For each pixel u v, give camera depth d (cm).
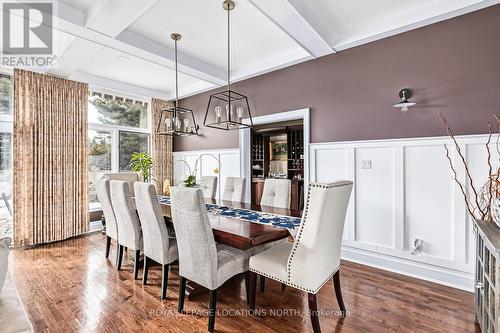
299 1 254
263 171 614
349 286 264
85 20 269
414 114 288
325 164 356
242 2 262
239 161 470
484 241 172
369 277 285
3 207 391
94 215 480
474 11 255
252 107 445
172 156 596
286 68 399
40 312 216
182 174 578
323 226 179
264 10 248
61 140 419
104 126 495
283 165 614
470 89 257
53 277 283
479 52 253
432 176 276
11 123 396
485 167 248
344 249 338
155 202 235
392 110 302
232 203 332
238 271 217
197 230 194
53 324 200
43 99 399
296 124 559
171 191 209
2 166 389
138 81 500
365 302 233
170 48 363
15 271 298
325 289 259
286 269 193
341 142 340
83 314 214
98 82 468
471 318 209
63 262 326
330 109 352
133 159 502
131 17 255
